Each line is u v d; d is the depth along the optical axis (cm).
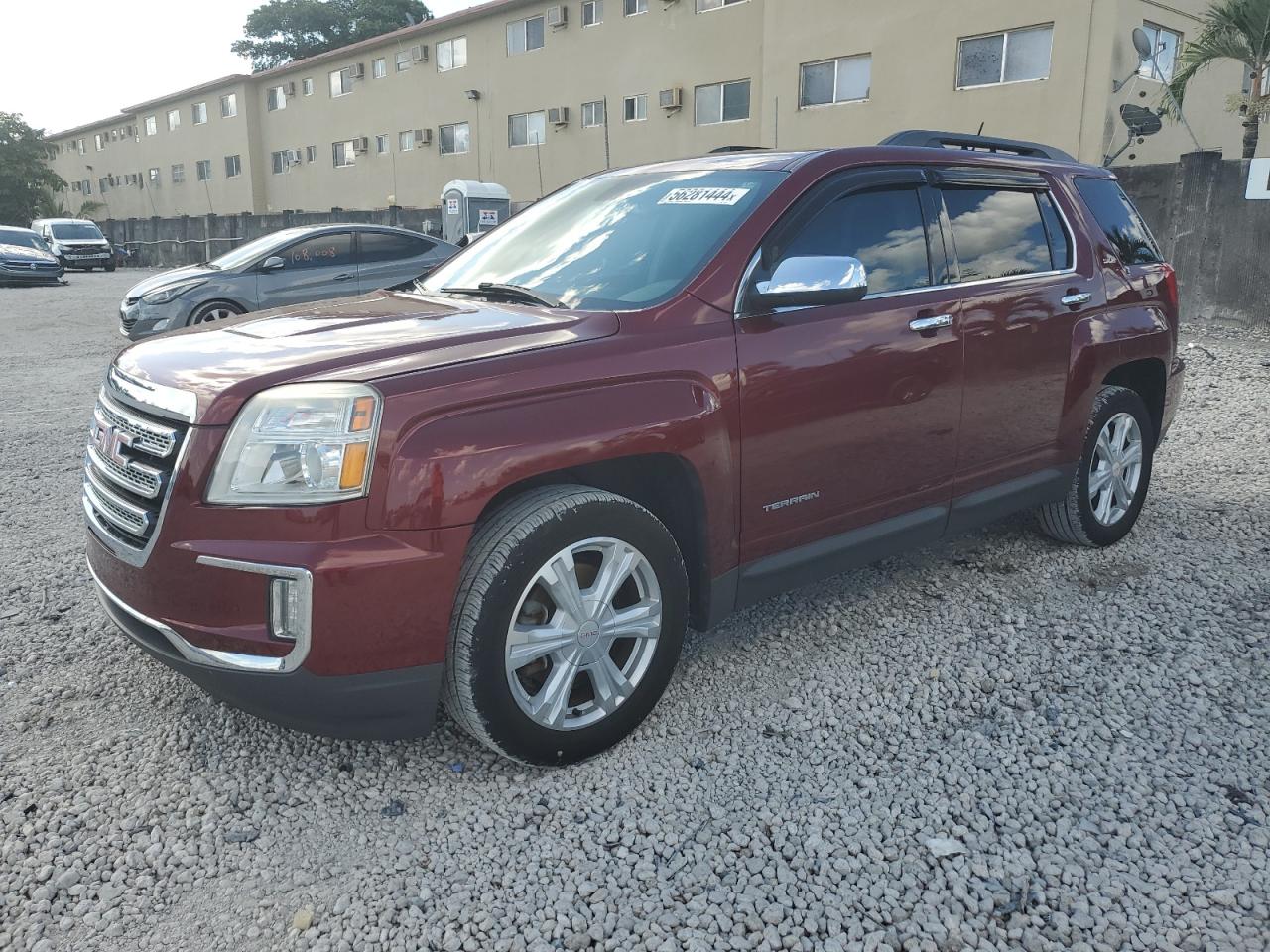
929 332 353
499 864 247
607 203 374
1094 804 267
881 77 1930
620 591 295
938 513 376
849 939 221
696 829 260
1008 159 418
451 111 3125
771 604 402
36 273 2294
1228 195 1130
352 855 251
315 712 251
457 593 257
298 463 241
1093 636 368
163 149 4731
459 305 328
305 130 3831
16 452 662
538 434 260
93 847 253
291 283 1116
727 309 306
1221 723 307
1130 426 458
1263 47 1453
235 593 243
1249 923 223
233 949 220
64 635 374
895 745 298
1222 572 427
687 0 2370
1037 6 1680
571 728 281
